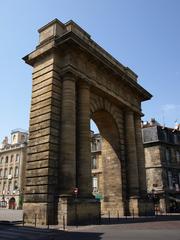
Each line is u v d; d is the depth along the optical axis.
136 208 30.20
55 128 23.62
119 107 34.44
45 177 21.92
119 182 31.69
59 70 25.59
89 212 22.28
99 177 52.88
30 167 23.53
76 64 26.22
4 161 76.56
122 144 33.28
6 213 43.97
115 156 32.88
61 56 26.22
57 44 25.41
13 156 74.44
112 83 32.03
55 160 22.83
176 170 52.53
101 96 30.94
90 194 23.50
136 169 32.50
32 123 24.88
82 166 24.03
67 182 22.03
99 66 29.19
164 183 48.91
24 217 22.28
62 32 27.28
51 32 26.88
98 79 29.22
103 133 34.69
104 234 15.73
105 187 32.94
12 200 70.06
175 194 49.84
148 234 15.55
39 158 23.03
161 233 15.97
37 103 25.17
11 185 71.62
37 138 23.89
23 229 18.23
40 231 17.28
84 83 26.61
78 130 25.27
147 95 38.03
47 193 21.38
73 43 25.20
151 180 50.12
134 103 36.44
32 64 27.80
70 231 17.42
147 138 53.00
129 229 18.20
